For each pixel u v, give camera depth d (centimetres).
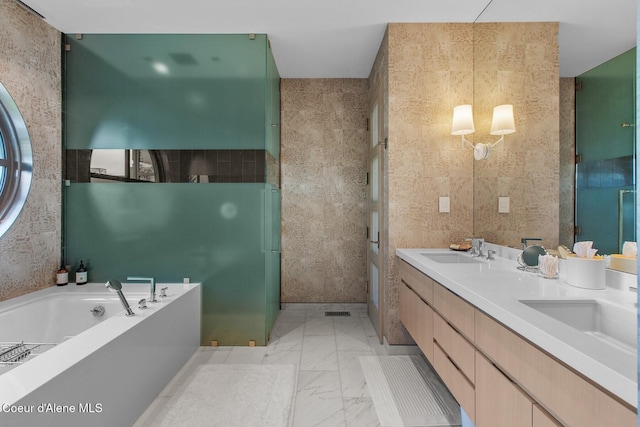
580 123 146
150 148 268
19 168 231
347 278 359
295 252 359
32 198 239
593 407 72
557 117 162
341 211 358
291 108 358
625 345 103
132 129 267
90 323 232
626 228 123
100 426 145
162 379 204
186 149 268
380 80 277
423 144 251
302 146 359
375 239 307
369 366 234
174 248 270
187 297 244
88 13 237
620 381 64
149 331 189
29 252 238
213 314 270
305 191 359
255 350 262
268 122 278
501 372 111
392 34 250
